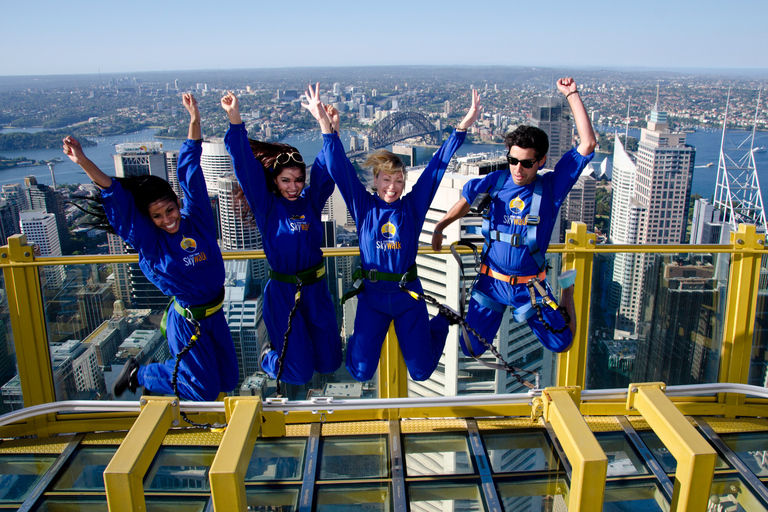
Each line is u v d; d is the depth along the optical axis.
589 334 3.10
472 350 2.79
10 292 2.83
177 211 2.59
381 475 2.53
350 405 2.54
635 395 2.38
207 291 2.72
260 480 2.50
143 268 2.71
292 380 2.87
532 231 2.71
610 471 2.57
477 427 2.76
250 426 2.13
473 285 2.93
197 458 2.60
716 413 2.97
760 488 2.47
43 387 2.93
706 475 1.92
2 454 2.67
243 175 2.59
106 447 2.71
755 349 3.06
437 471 2.54
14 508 2.38
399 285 2.68
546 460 2.59
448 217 2.93
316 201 2.82
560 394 2.34
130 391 2.96
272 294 2.78
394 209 2.68
